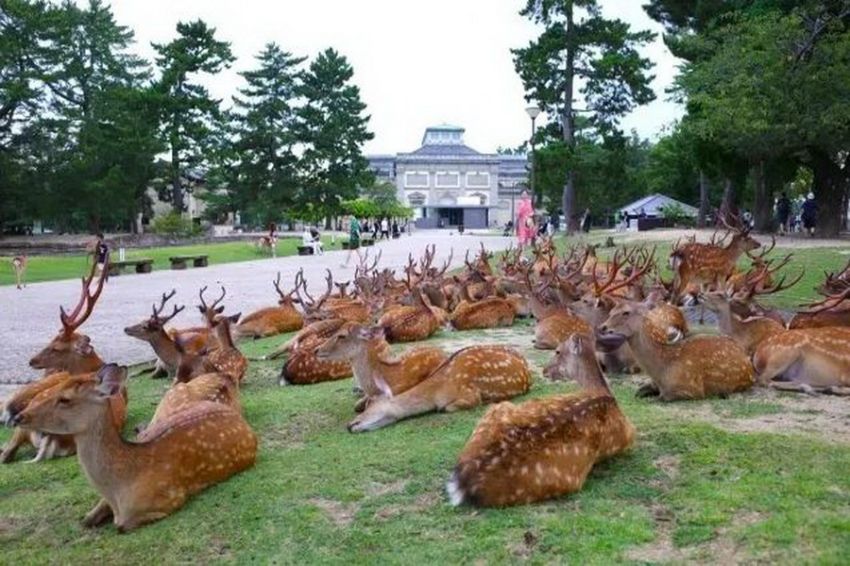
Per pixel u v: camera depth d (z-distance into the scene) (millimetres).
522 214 23953
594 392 4676
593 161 35344
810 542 3412
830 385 6043
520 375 6191
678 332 7789
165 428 4496
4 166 44469
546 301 9992
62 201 47438
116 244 41344
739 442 4711
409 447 5082
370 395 6082
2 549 4008
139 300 15492
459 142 96250
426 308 9695
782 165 28531
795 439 4766
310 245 33438
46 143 46156
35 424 4023
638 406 5781
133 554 3852
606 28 34375
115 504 4168
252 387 7348
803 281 13562
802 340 6129
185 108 50562
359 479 4582
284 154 55312
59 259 32375
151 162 49250
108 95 48906
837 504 3783
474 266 14602
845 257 16938
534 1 34656
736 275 10805
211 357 7320
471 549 3604
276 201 54719
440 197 93000
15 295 16859
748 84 21078
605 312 8273
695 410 5617
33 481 5004
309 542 3830
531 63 34688
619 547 3520
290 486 4531
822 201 26469
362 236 48906
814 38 20281
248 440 4867
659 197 50375
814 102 20953
